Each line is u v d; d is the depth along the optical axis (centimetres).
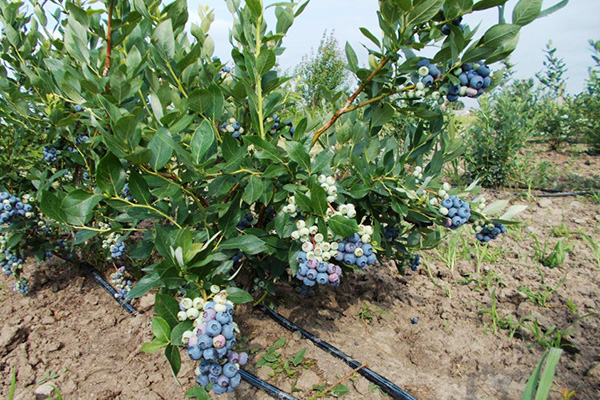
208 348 36
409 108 58
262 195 56
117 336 75
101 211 76
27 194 82
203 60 67
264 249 52
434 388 62
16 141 87
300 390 61
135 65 57
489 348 72
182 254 42
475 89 50
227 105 66
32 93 83
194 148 47
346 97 76
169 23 54
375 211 67
